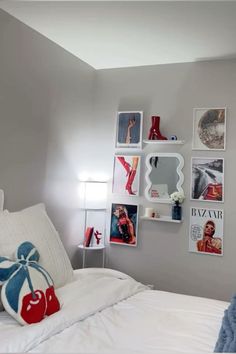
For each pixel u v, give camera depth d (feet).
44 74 8.16
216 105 9.24
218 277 8.98
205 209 9.19
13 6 6.77
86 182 9.87
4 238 5.24
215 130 9.20
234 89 9.08
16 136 7.30
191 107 9.50
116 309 5.14
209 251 9.08
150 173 9.81
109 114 10.43
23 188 7.54
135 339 4.09
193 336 4.22
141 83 10.10
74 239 9.60
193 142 9.39
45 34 8.07
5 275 4.45
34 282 4.59
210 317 4.91
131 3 6.52
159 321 4.69
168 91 9.77
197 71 9.50
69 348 3.74
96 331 4.29
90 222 10.20
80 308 4.78
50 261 5.74
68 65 9.13
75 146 9.57
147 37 8.07
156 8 6.68
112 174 10.30
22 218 5.88
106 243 10.26
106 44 8.59
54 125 8.60
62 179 8.98
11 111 7.14
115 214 10.19
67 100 9.14
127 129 10.16
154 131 9.57
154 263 9.67
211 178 9.16
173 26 7.45
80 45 8.70
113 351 3.66
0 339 3.67
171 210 9.54
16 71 7.25
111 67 10.41
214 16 6.93
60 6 6.73
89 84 10.29
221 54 8.98
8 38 7.00
